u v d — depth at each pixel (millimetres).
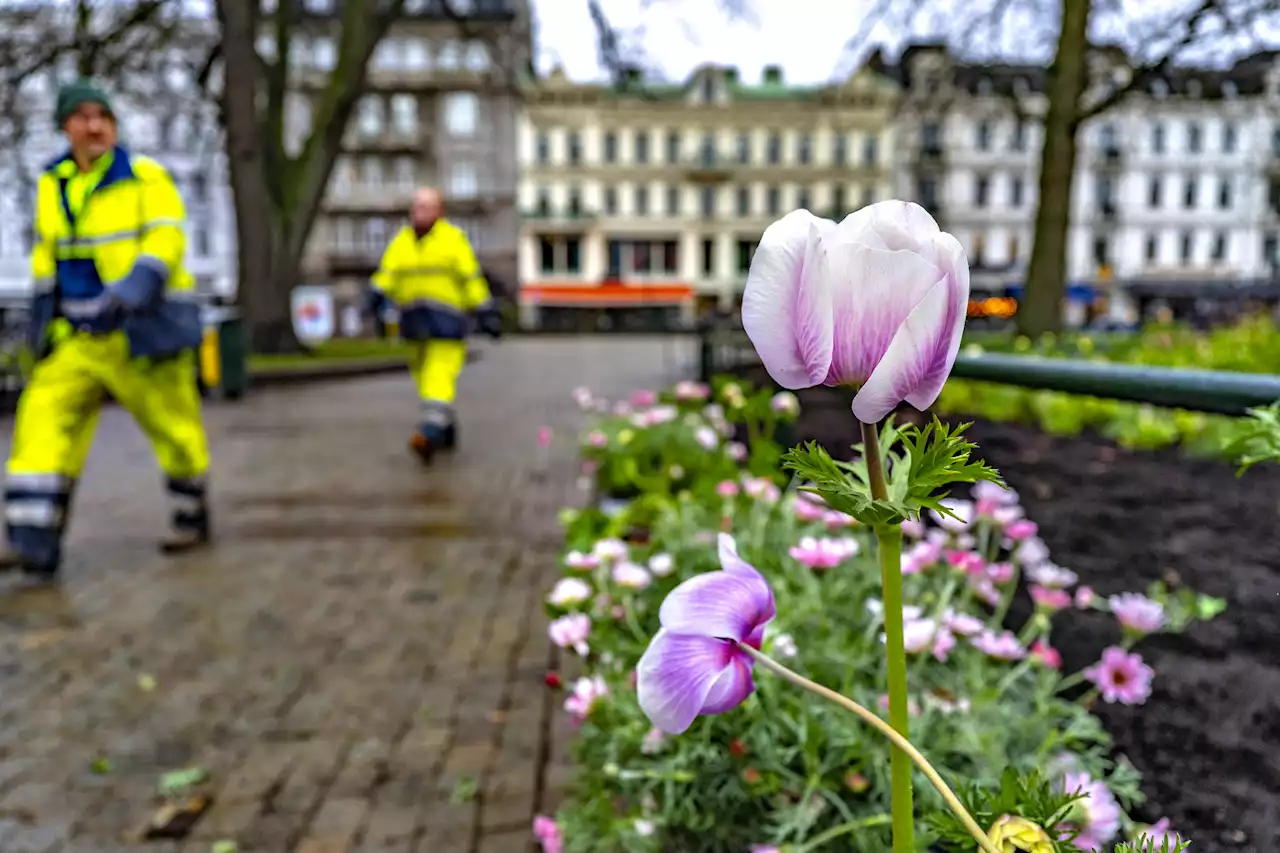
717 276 51750
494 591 4008
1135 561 2789
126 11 14633
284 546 4801
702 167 50844
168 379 4527
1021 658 1803
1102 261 52344
